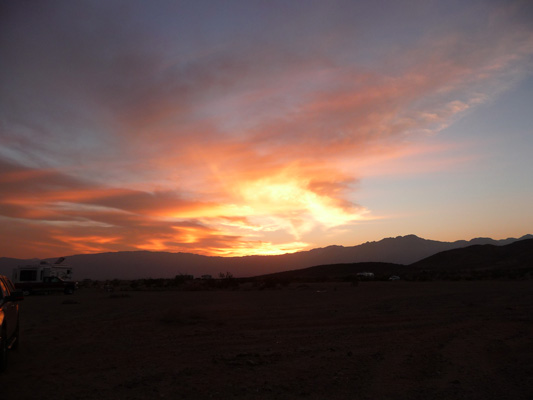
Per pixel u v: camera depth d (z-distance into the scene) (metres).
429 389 7.58
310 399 7.09
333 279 84.25
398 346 11.78
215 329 16.02
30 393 7.70
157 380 8.47
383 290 39.81
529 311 19.69
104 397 7.36
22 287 42.38
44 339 14.21
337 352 11.05
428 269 143.38
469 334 13.57
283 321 18.09
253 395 7.35
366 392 7.44
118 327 17.14
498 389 7.53
